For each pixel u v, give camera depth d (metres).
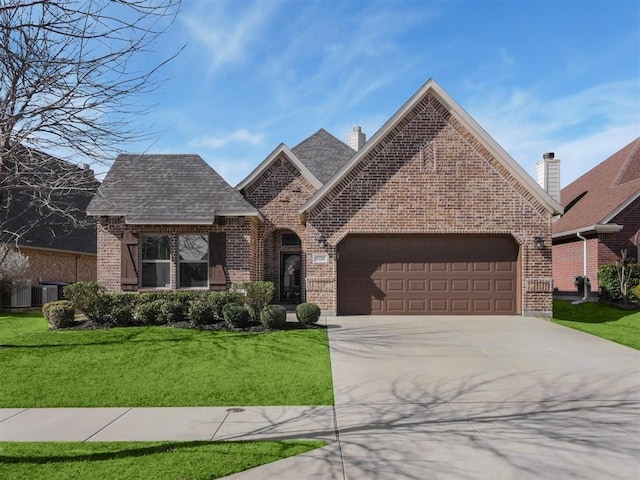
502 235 15.87
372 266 16.05
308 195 19.83
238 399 7.66
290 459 5.36
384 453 5.53
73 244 24.88
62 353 10.56
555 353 10.63
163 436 6.10
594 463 5.26
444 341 11.80
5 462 5.24
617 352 10.74
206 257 17.17
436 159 15.67
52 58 5.31
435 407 7.21
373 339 11.98
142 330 12.84
